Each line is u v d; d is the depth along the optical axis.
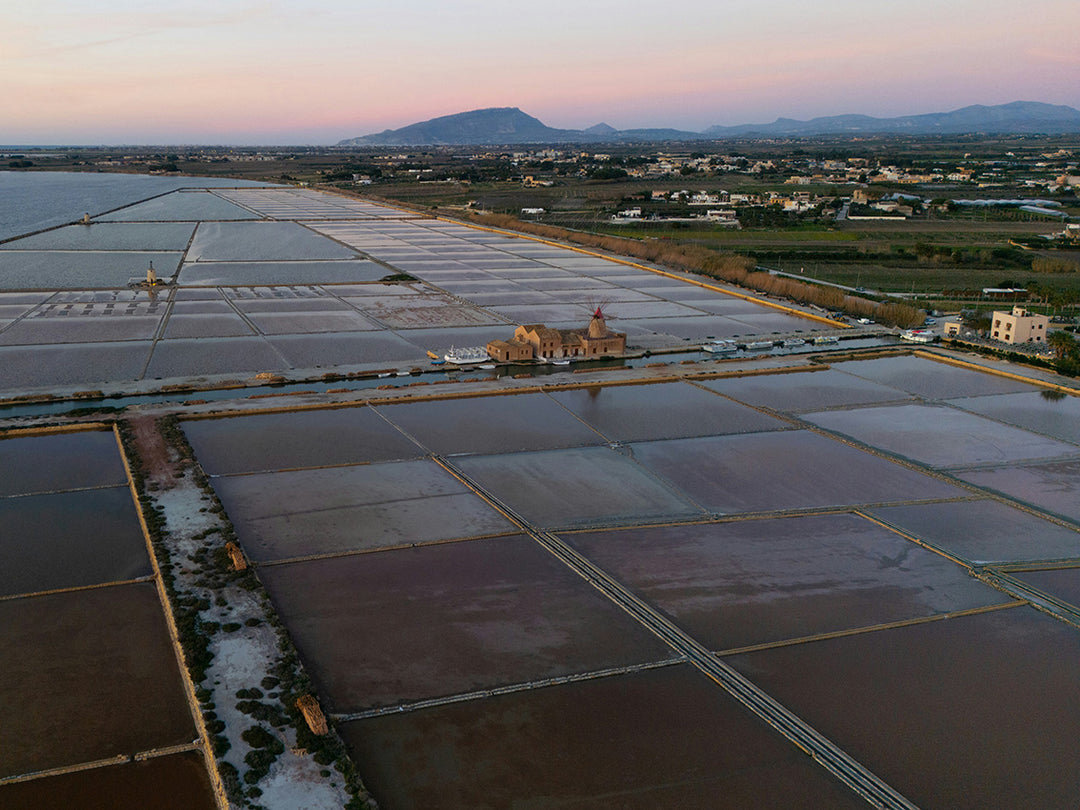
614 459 78.12
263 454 76.06
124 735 39.91
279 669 44.38
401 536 61.00
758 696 44.00
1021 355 116.19
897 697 44.38
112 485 68.38
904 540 63.09
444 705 42.50
